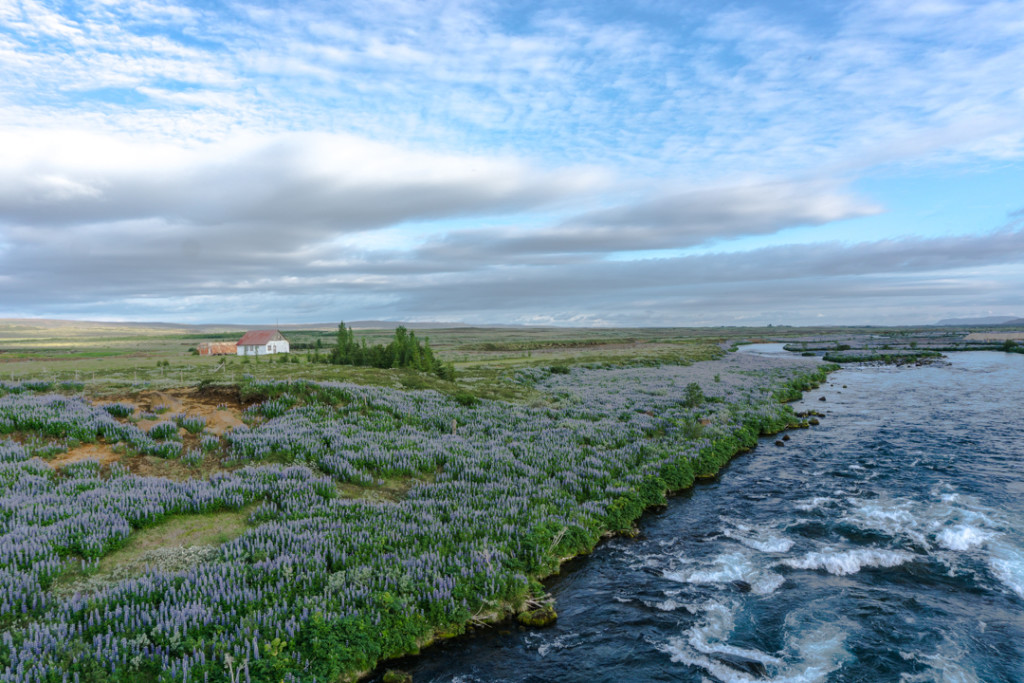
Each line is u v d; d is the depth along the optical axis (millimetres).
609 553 17031
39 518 13930
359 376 43031
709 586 14758
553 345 153375
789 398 48000
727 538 18078
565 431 29484
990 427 34812
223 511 16219
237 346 117750
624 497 20719
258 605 11125
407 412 30156
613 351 112312
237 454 21328
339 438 23797
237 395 29547
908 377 66250
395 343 60812
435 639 12078
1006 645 11797
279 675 9398
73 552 12797
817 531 18438
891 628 12523
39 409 23344
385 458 21953
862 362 91438
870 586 14578
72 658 8781
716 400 42719
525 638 12289
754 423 35094
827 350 123500
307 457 21562
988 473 24703
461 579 13453
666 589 14625
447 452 23609
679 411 37094
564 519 17969
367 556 13844
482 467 22625
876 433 33656
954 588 14398
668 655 11625
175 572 12383
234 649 9555
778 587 14633
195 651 9398
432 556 14055
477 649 11828
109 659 8977
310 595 11797
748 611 13414
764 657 11508
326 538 14539
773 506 21094
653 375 62156
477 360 88312
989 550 16531
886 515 19625
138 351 132375
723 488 23578
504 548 15359
